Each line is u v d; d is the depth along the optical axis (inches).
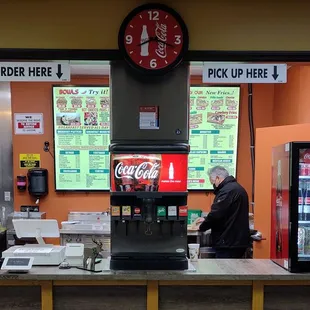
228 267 98.7
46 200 175.2
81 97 170.4
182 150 94.2
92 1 99.2
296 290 96.3
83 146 172.1
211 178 144.6
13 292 94.5
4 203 175.5
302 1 99.8
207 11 99.7
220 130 174.2
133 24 95.1
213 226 139.6
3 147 174.2
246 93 176.1
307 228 93.7
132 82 97.9
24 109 172.9
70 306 94.5
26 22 99.2
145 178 94.0
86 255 96.8
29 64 100.5
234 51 99.8
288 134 129.6
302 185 93.2
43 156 174.2
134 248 95.6
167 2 99.3
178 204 95.0
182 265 95.1
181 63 98.3
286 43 100.3
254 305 94.7
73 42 99.4
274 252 106.3
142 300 94.8
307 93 138.8
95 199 175.2
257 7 99.9
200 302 95.1
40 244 105.5
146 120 97.8
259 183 143.0
